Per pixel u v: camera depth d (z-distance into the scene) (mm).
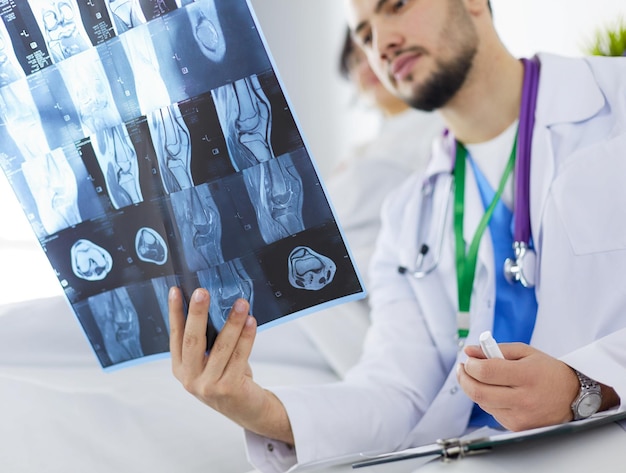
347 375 1253
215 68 812
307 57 2404
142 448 1092
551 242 1108
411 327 1266
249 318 854
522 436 767
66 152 865
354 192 2137
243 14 801
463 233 1247
